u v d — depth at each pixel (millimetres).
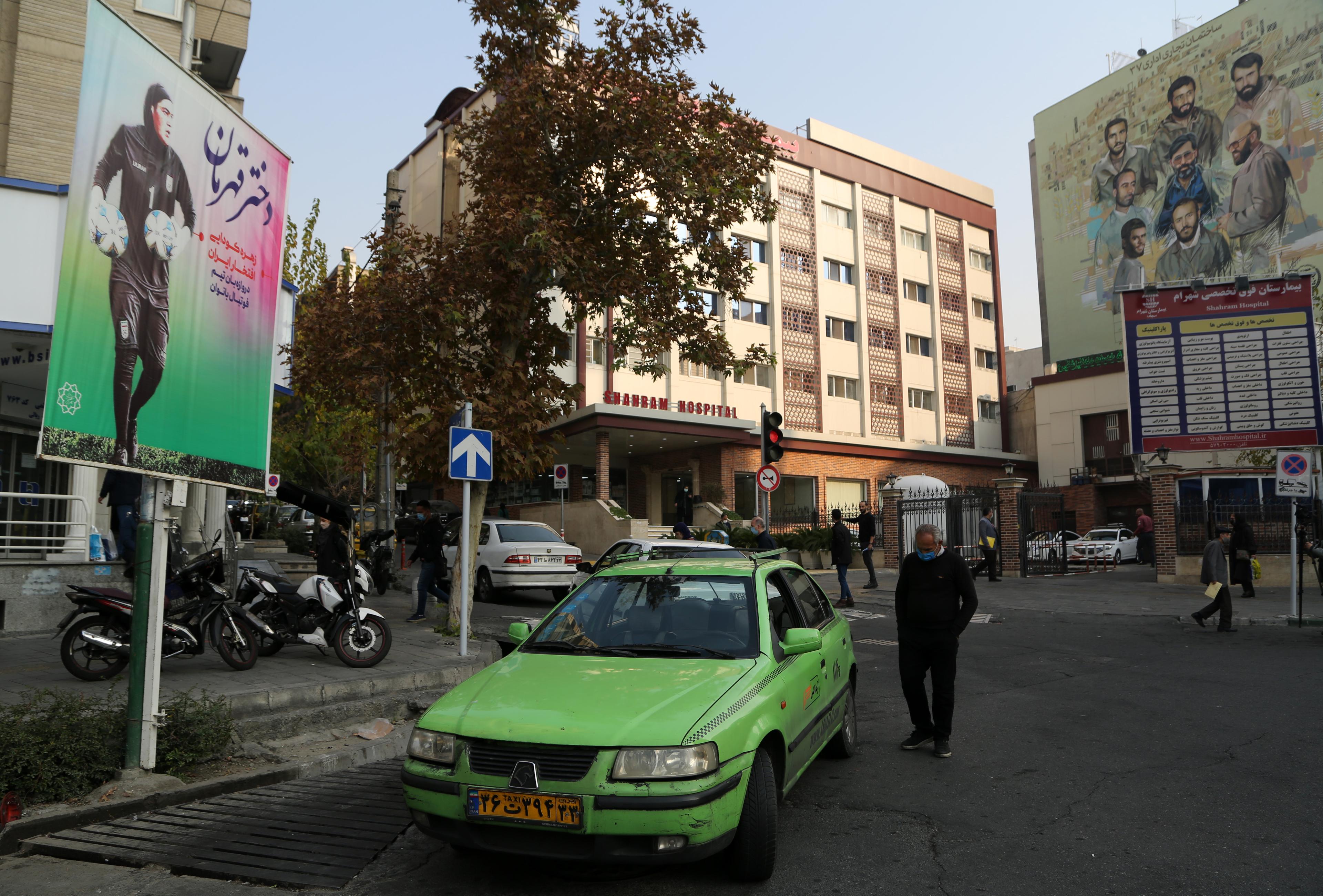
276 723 6848
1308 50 37094
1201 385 19234
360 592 9734
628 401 31219
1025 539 23500
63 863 4523
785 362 38375
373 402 13516
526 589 17672
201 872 4316
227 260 6797
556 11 12609
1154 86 43125
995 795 5395
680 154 12109
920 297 45219
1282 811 5020
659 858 3707
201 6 17125
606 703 4121
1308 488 13883
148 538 5805
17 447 13859
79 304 5242
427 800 3955
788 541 27109
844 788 5594
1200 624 13422
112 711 6066
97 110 5414
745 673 4500
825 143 42562
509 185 12078
